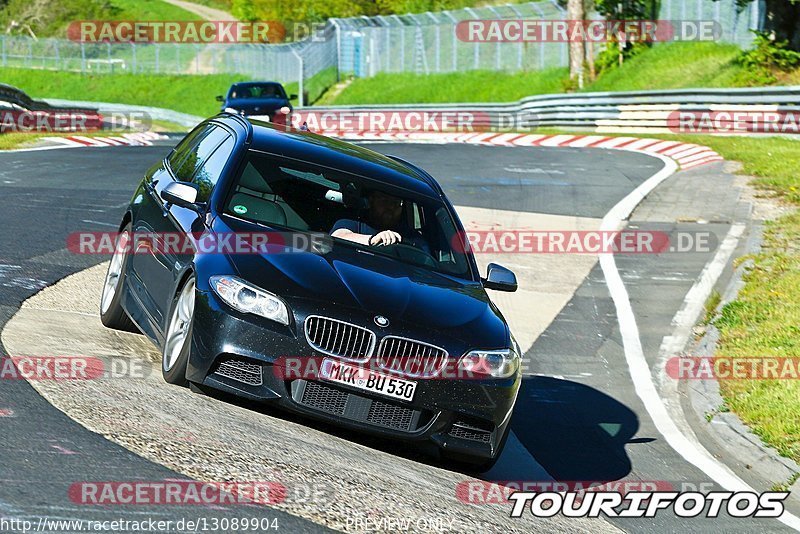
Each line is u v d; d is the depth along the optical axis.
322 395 20.14
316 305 20.22
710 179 66.06
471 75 177.00
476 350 20.86
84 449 17.19
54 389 20.16
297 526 15.66
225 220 22.55
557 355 34.59
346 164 25.47
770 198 58.97
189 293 21.34
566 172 72.12
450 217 25.78
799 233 49.66
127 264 26.20
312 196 24.09
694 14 144.50
